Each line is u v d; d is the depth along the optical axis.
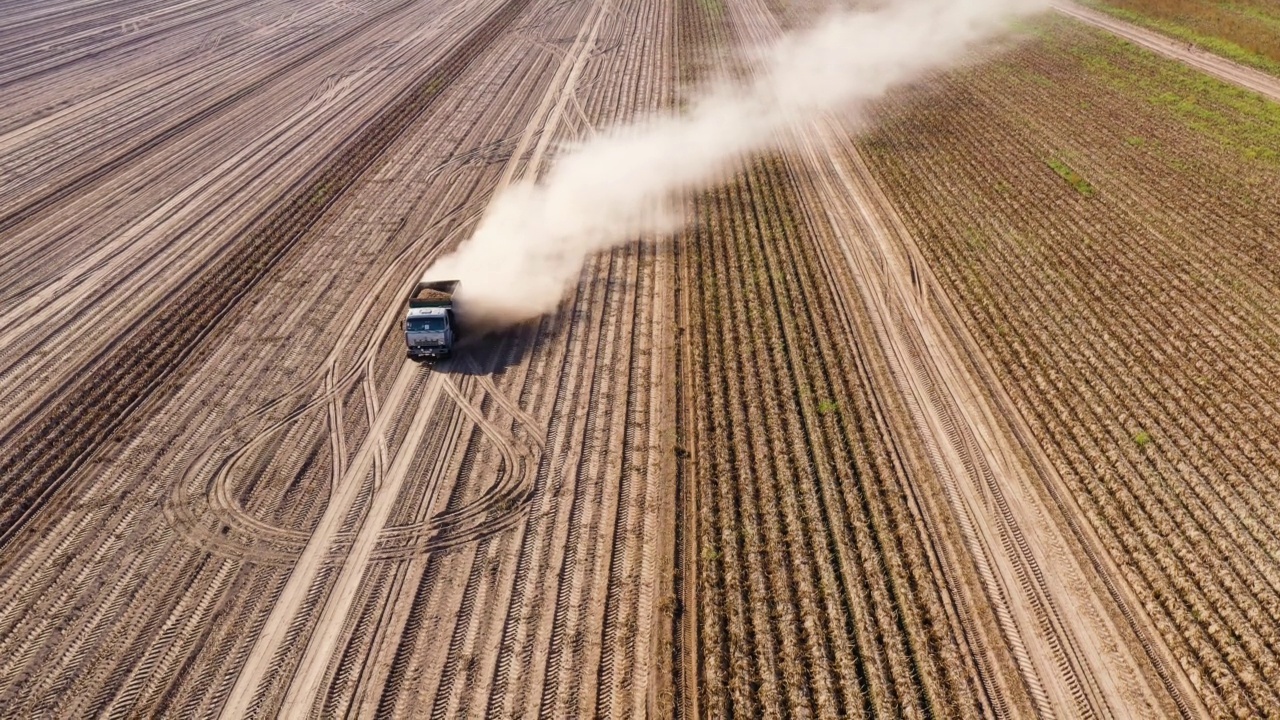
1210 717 13.77
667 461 19.38
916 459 19.22
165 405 21.42
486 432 20.42
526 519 17.81
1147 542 16.94
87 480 18.98
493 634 15.28
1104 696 14.13
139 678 14.54
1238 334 23.23
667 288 26.56
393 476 19.05
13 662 14.81
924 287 26.12
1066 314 24.33
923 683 14.27
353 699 14.19
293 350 23.56
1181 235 28.20
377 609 15.80
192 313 25.36
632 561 16.75
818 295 25.83
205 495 18.50
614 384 22.11
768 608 15.60
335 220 31.02
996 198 31.28
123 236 29.92
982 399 21.19
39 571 16.66
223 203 32.25
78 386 22.14
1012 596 15.91
